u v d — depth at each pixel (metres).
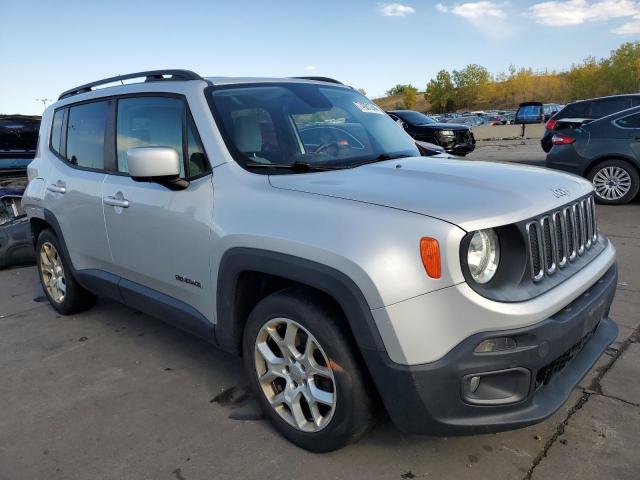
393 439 2.72
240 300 2.82
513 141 23.36
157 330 4.33
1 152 6.99
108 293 3.94
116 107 3.70
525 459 2.54
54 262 4.69
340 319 2.38
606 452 2.56
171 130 3.23
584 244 2.79
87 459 2.72
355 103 3.81
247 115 3.12
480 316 2.11
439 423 2.20
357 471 2.51
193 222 2.93
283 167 2.89
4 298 5.40
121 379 3.54
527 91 90.69
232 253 2.67
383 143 3.49
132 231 3.41
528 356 2.18
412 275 2.12
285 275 2.45
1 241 6.31
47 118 4.68
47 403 3.28
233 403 3.17
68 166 4.20
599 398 3.00
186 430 2.92
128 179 3.51
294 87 3.58
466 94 95.56
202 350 3.92
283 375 2.68
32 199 4.58
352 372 2.35
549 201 2.45
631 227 6.86
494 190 2.42
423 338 2.13
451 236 2.10
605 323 2.99
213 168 2.93
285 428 2.73
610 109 11.77
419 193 2.38
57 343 4.17
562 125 12.18
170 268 3.18
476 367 2.13
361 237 2.22
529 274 2.28
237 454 2.69
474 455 2.59
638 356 3.44
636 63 71.88
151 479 2.55
